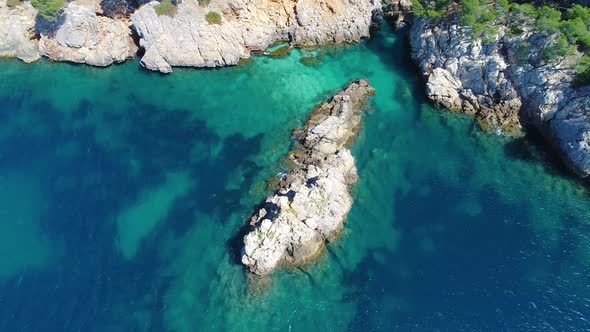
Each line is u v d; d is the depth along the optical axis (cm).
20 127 7081
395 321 4812
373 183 6262
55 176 6388
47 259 5469
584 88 6350
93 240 5653
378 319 4838
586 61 6338
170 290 5159
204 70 8038
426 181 6272
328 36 8438
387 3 9075
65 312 4984
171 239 5650
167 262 5419
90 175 6400
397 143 6794
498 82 6906
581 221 5716
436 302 4962
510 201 5975
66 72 8050
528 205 5922
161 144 6838
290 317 4881
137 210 5972
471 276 5191
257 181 6275
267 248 5209
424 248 5494
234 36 7988
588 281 5103
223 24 7912
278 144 6794
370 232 5675
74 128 7081
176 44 7812
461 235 5616
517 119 6838
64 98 7575
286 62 8175
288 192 5869
